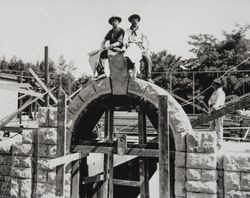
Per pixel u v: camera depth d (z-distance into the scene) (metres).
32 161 9.22
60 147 8.45
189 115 17.14
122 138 8.24
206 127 15.86
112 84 8.23
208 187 7.36
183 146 7.66
